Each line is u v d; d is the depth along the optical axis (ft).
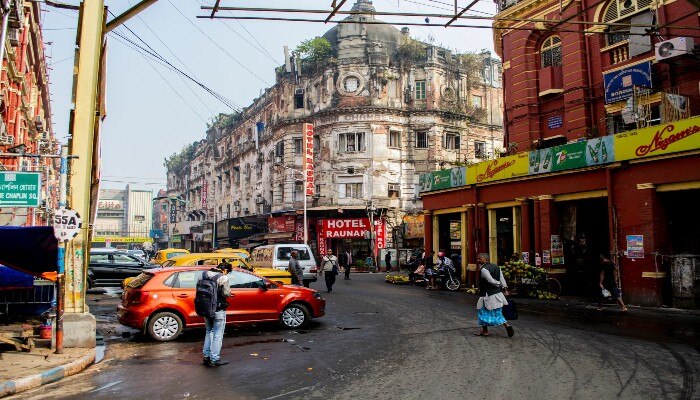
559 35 70.95
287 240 139.33
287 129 142.72
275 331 38.01
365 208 127.95
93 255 75.15
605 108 63.87
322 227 130.11
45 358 27.58
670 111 53.88
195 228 219.61
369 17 141.79
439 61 141.79
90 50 33.09
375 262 127.24
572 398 19.88
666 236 50.39
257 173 167.73
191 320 35.63
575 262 63.21
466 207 75.31
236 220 168.14
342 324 40.93
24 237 31.55
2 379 22.93
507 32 77.92
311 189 131.44
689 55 53.36
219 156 213.87
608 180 54.08
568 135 68.13
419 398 20.25
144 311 34.45
